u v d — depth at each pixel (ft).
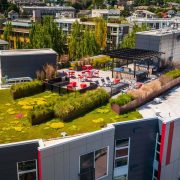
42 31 271.08
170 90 135.23
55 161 80.69
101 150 89.56
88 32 285.43
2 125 97.66
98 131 87.20
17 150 78.74
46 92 129.49
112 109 110.01
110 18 449.89
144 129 97.09
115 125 91.76
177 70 153.07
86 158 86.99
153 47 168.14
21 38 395.75
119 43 351.25
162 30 192.13
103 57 184.65
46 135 91.40
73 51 296.51
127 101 109.70
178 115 107.65
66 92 127.03
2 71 146.61
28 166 81.51
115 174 96.89
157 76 152.05
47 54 153.17
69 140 81.76
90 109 110.32
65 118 101.45
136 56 143.95
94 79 147.02
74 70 165.48
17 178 81.56
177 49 181.78
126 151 96.37
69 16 552.82
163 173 102.37
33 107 109.50
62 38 283.38
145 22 400.67
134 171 100.58
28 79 148.25
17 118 103.09
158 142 99.81
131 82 139.13
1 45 314.14
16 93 120.67
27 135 91.25
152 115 107.04
